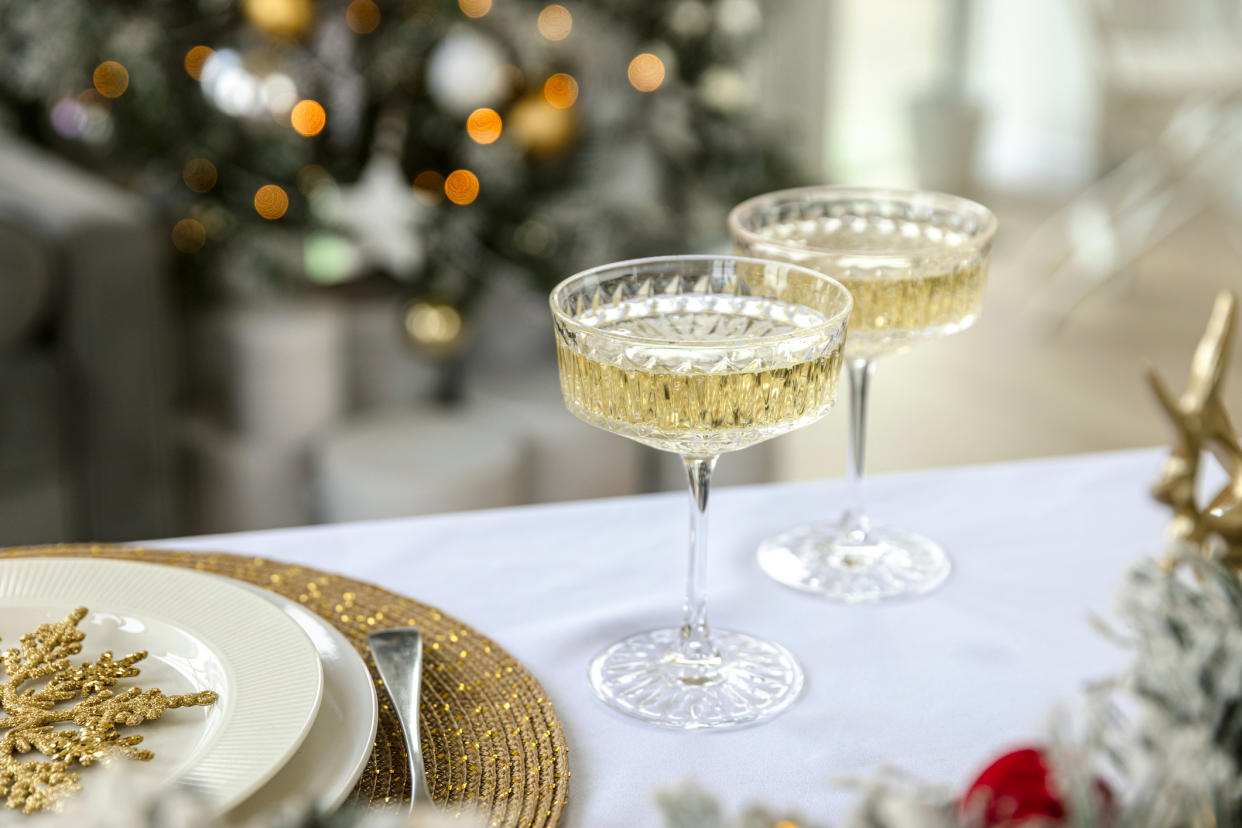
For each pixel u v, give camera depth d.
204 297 1.79
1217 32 3.20
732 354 0.65
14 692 0.63
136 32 1.64
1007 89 4.46
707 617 0.73
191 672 0.65
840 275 0.75
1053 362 2.79
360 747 0.61
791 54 3.46
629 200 1.97
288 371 1.77
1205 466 0.86
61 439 1.55
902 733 0.67
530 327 2.02
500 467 1.71
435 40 1.68
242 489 1.81
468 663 0.69
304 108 1.66
